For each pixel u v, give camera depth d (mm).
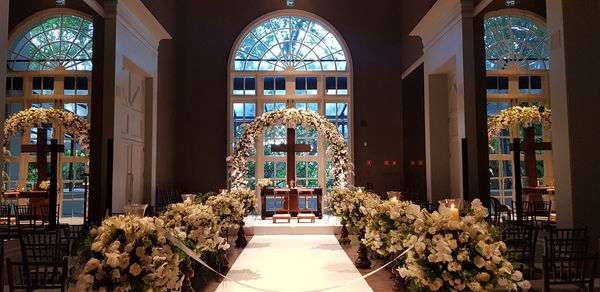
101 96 7449
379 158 11578
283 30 11883
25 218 6609
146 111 9250
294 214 9859
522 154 9891
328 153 10086
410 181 10914
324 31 11883
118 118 7340
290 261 6289
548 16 5301
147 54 8898
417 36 10312
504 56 10109
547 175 9883
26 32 9781
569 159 4961
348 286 4914
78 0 9289
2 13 4441
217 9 11758
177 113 11492
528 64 10094
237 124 11711
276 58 11867
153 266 2518
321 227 8953
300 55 11898
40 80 9836
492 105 10148
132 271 2416
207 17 11727
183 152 11438
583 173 4941
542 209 7582
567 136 4988
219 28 11719
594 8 5094
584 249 4305
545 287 3000
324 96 11789
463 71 7473
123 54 7570
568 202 4965
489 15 10031
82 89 9805
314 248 7336
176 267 2697
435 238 2395
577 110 5004
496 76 10109
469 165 7387
